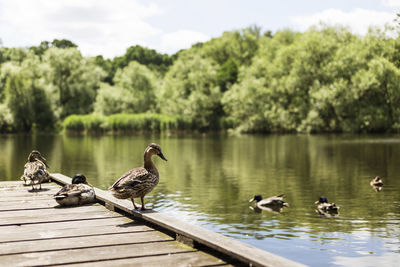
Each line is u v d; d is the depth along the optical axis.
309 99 65.19
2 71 77.88
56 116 79.56
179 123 75.75
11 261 5.18
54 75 89.31
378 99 60.66
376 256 9.05
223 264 5.09
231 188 18.25
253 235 10.76
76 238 6.29
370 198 15.80
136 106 88.75
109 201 8.42
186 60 96.69
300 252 9.36
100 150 40.56
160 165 27.53
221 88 95.12
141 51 168.38
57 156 34.28
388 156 32.03
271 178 21.34
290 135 65.50
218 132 78.38
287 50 70.56
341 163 27.88
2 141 57.28
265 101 70.81
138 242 6.07
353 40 64.94
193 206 14.34
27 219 7.57
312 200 15.53
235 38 107.38
